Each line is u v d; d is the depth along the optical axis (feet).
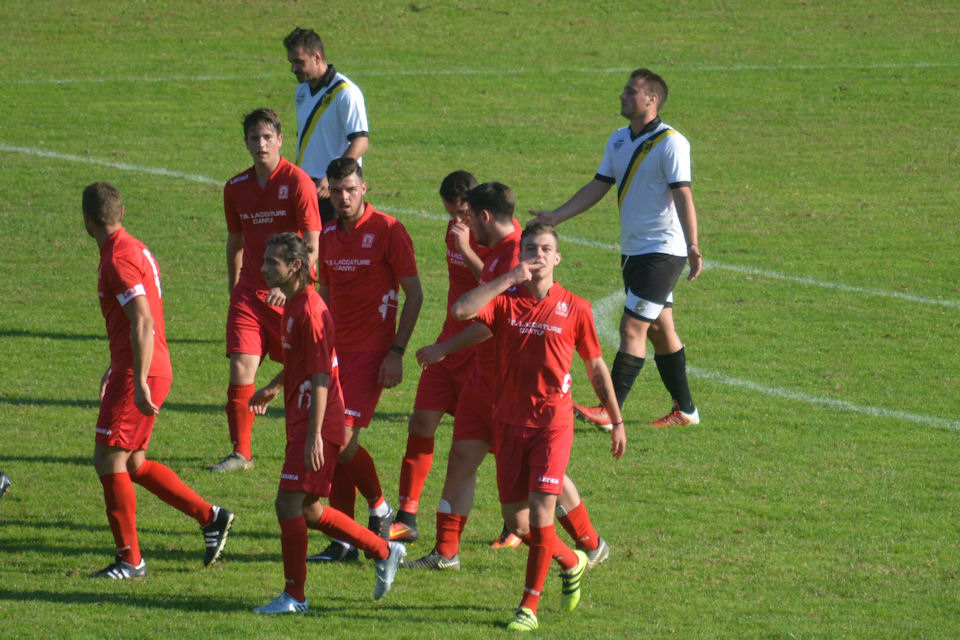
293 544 69.41
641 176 110.63
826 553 82.43
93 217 73.61
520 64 325.42
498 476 72.59
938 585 76.95
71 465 97.66
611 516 89.20
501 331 70.79
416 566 79.05
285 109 283.38
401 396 121.29
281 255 69.92
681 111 287.07
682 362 112.27
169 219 198.49
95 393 118.11
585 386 127.34
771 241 193.47
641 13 375.45
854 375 129.49
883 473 99.96
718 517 89.40
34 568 75.87
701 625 69.00
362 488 83.87
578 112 284.82
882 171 241.35
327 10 369.50
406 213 206.59
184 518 87.92
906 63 328.29
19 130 255.50
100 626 65.31
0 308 148.66
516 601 73.51
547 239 69.21
